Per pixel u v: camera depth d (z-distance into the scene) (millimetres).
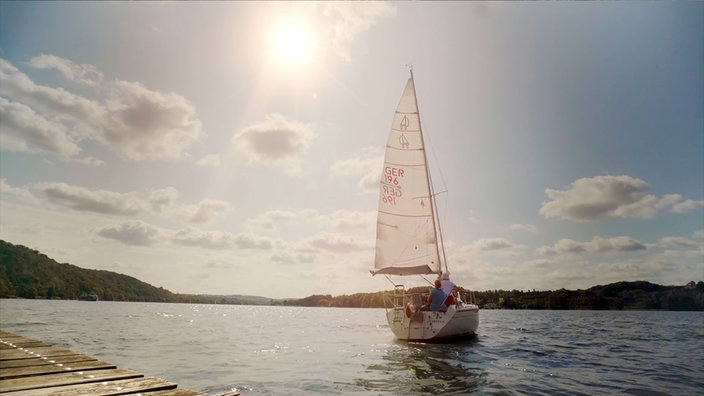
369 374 10820
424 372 11125
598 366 12438
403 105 22234
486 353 15086
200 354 14625
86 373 5828
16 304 59906
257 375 10586
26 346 8656
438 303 17203
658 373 11281
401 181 21656
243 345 17891
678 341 21000
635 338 22500
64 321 29812
